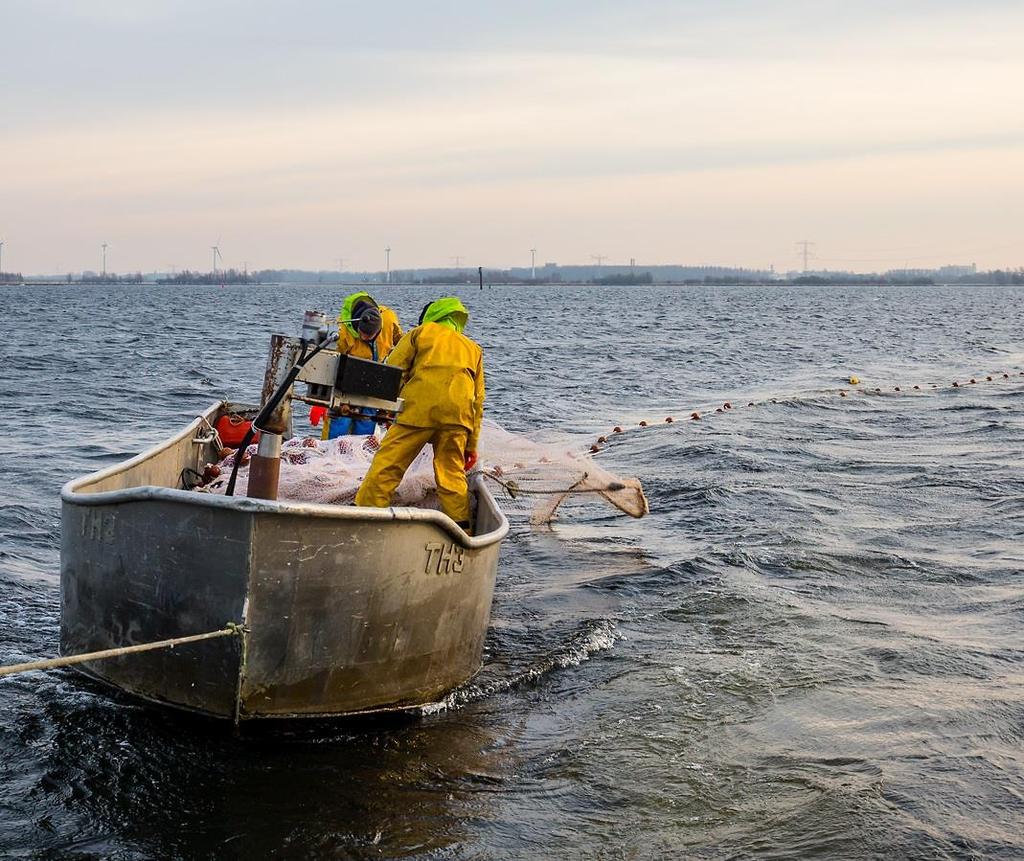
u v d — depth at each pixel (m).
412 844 4.75
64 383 23.98
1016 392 23.86
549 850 4.74
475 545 6.22
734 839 4.84
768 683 6.62
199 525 5.36
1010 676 6.73
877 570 9.13
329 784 5.24
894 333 52.16
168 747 5.51
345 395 6.10
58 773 5.23
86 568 5.99
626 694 6.49
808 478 13.28
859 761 5.57
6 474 12.62
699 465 14.20
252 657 5.36
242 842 4.71
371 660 5.79
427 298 142.62
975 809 5.09
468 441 7.25
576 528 10.74
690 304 110.75
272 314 71.81
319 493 7.30
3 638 6.99
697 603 8.22
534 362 32.84
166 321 59.28
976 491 12.42
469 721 6.09
